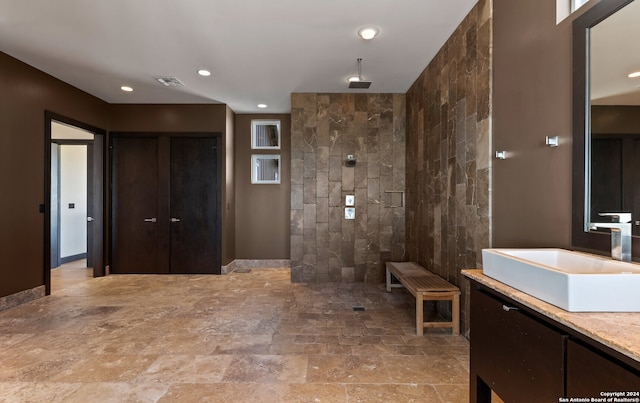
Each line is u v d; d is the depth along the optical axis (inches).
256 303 140.0
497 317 53.7
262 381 78.1
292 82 161.3
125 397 71.4
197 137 197.3
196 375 80.6
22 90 136.6
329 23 106.8
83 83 162.1
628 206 51.9
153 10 98.5
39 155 145.2
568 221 63.7
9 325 113.3
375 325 114.8
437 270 130.6
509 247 83.9
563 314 39.3
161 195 197.6
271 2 95.0
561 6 66.0
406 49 126.0
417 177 156.9
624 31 52.6
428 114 140.3
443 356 91.4
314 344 98.9
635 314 39.4
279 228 220.2
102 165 190.9
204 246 198.1
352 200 178.5
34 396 71.5
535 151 73.5
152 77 154.3
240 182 220.4
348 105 178.4
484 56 94.3
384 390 74.6
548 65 69.1
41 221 146.6
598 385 34.5
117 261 197.3
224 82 161.3
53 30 110.4
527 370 45.9
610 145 54.9
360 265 178.7
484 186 94.6
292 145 177.8
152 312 127.8
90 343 98.7
